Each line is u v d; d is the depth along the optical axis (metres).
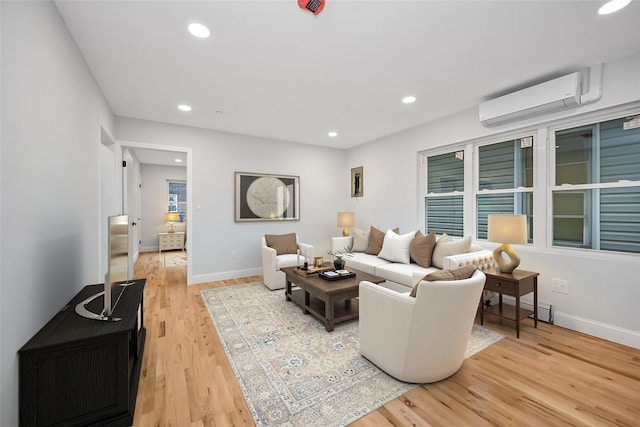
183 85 2.81
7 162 1.18
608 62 2.40
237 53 2.24
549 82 2.60
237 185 4.63
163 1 1.66
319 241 5.54
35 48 1.44
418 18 1.82
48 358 1.27
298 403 1.65
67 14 1.76
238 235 4.67
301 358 2.16
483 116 3.12
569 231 2.79
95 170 2.60
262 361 2.11
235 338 2.49
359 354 2.22
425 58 2.32
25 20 1.34
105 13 1.76
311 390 1.77
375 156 5.05
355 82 2.76
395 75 2.62
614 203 2.53
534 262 2.95
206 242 4.39
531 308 2.98
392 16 1.80
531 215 3.08
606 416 1.55
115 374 1.40
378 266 3.58
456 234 3.83
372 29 1.94
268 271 4.03
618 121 2.49
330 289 2.66
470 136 3.49
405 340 1.78
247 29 1.93
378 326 1.98
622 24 1.89
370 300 2.04
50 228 1.60
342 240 4.70
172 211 8.32
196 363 2.08
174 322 2.83
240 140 4.67
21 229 1.28
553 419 1.52
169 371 1.97
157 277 4.73
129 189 5.34
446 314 1.74
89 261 2.38
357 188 5.50
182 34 1.99
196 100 3.20
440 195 4.02
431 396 1.71
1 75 1.14
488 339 2.47
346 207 5.82
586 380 1.88
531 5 1.70
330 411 1.58
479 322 2.85
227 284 4.27
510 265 2.72
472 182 3.62
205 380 1.87
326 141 5.18
